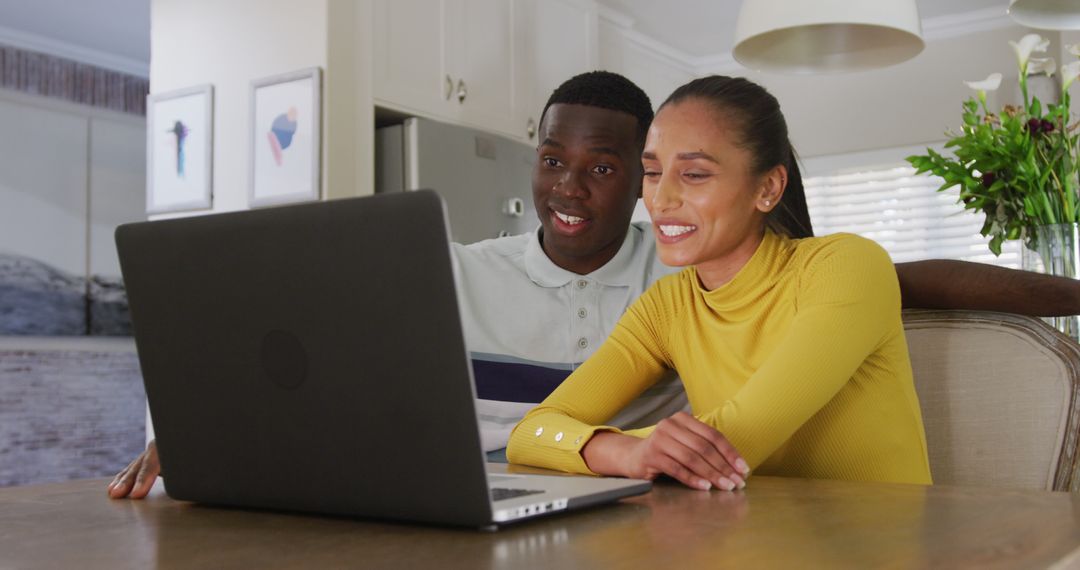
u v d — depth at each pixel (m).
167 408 0.85
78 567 0.61
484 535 0.66
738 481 0.89
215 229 0.77
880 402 1.14
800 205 1.35
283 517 0.78
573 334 1.63
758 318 1.19
